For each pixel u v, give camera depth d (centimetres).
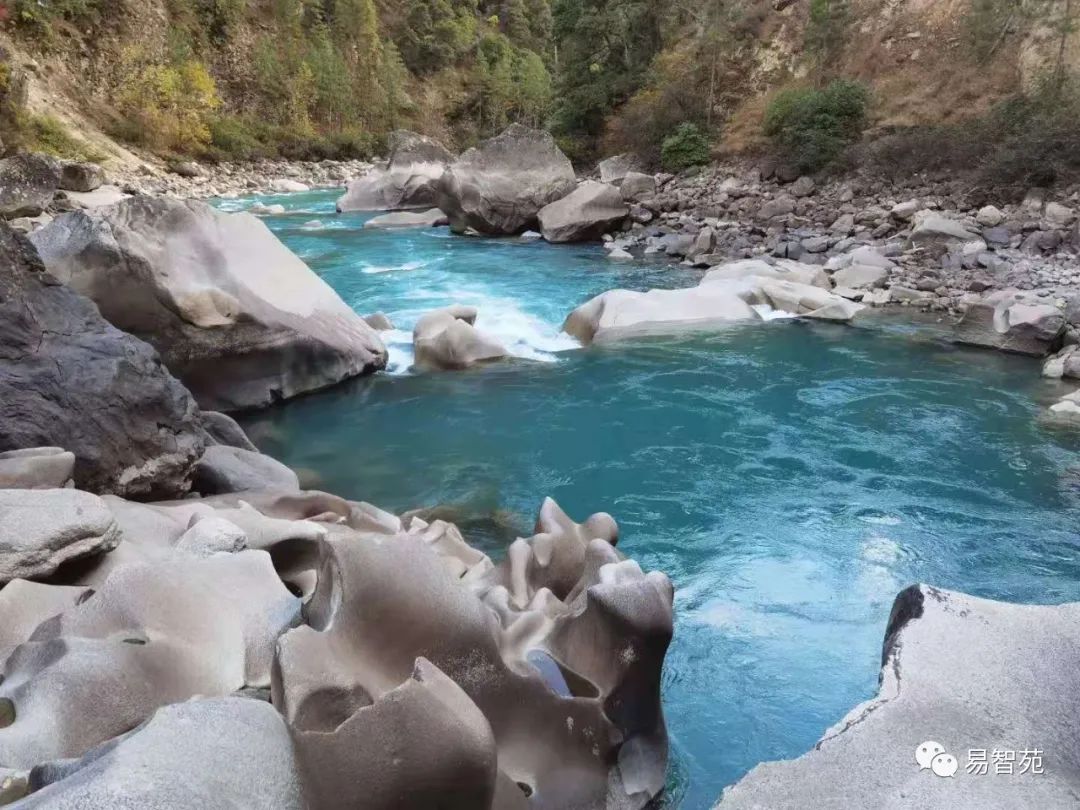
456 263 1705
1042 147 1780
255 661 355
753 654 481
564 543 474
